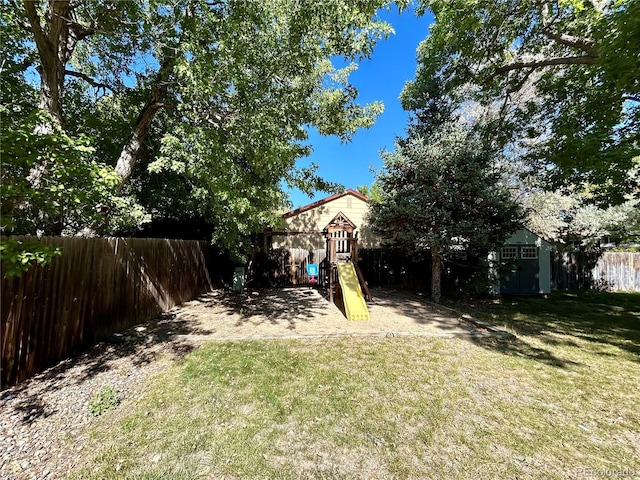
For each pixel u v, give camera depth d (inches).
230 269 456.1
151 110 233.5
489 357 158.6
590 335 203.3
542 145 314.8
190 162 190.9
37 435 90.0
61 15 172.2
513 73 345.7
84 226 205.3
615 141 242.7
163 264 259.6
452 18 272.1
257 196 215.8
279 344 174.7
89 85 288.4
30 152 108.8
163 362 146.3
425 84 345.4
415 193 308.0
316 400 113.0
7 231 150.1
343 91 265.1
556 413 106.5
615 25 181.5
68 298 150.9
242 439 90.2
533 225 562.9
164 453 83.7
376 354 160.2
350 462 81.7
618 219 467.5
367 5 195.0
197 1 173.3
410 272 458.9
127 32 218.5
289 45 205.8
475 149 297.0
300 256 468.4
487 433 94.6
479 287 339.9
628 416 105.1
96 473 76.0
